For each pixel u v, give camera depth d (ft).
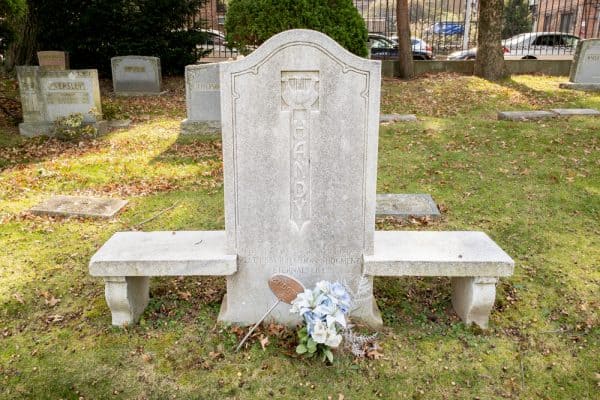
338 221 11.87
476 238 13.06
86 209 19.71
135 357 11.49
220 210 19.84
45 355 11.60
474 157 25.13
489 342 11.98
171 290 14.08
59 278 14.79
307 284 12.27
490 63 47.09
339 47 10.84
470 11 85.30
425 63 52.80
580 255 15.83
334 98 11.12
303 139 11.35
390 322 12.69
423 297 13.80
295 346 11.64
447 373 11.09
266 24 37.22
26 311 13.29
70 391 10.68
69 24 49.96
